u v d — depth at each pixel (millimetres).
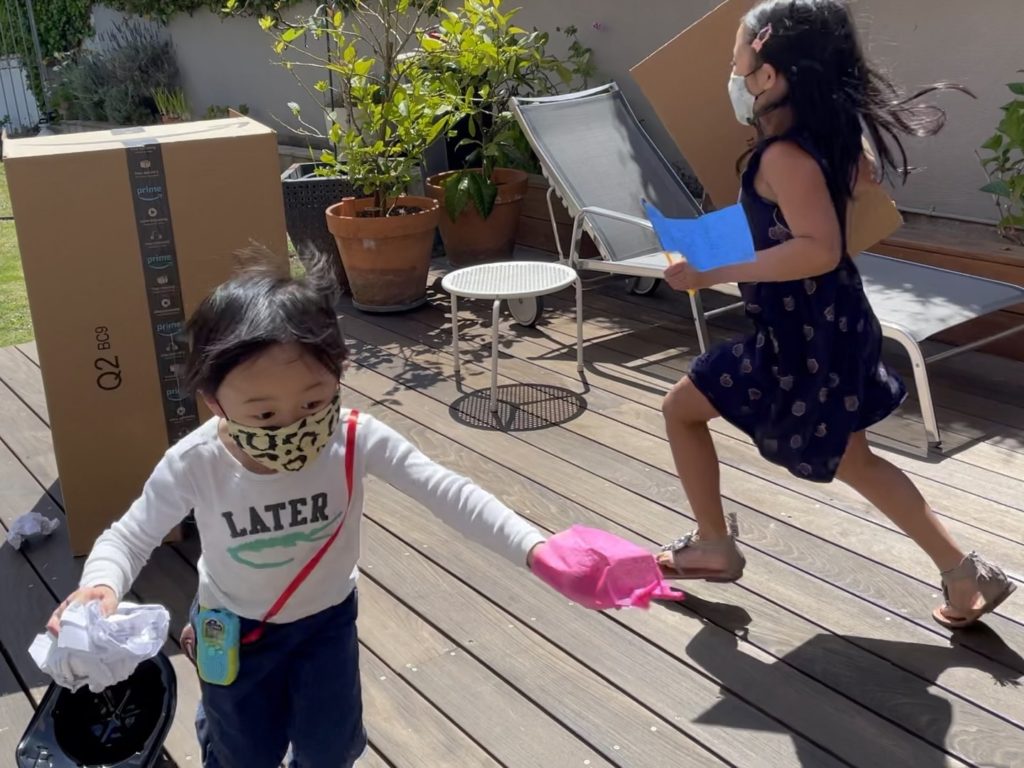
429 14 5695
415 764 2096
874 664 2361
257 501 1512
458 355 4254
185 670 2432
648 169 4766
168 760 2127
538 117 4609
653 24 5969
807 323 2230
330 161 5285
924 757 2082
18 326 5387
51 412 2811
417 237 4988
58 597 2764
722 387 2371
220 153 2725
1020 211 4477
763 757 2092
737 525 2967
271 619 1602
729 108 3482
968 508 3037
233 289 1406
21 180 2611
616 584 1310
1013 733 2135
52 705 1934
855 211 2338
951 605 2449
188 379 1423
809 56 2066
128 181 2686
